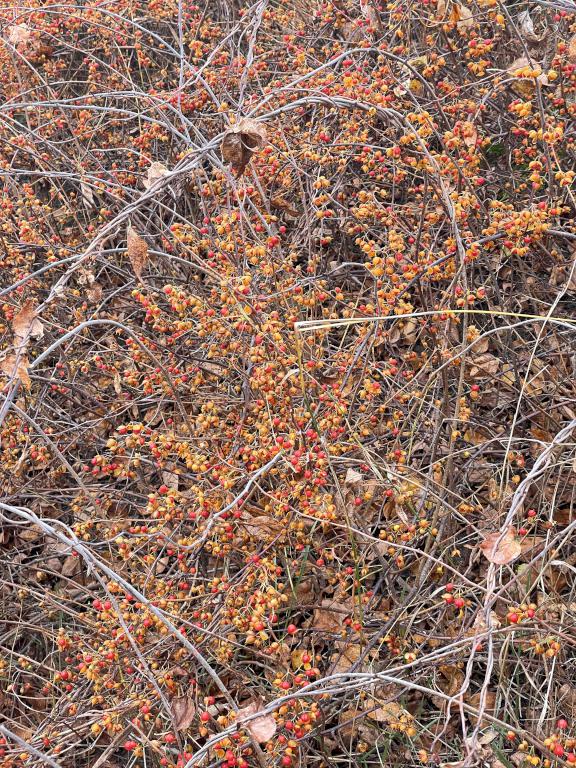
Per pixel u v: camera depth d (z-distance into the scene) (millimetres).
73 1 4641
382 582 2928
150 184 2686
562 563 2154
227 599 2496
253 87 4168
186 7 4500
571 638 2176
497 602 2781
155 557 2885
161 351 3236
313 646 2781
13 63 4109
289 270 3107
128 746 2273
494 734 2479
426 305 2998
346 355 3033
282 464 2725
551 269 3404
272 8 4645
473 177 2986
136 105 4008
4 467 3285
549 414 3062
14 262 3605
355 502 2672
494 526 2715
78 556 3146
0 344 3625
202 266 2951
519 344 3418
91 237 3719
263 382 2605
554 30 3555
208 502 2553
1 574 3338
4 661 2996
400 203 3879
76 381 3709
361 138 3211
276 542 2779
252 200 3395
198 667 2762
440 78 3881
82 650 2760
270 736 1878
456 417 2686
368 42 3295
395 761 2592
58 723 2562
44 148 4086
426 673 2572
